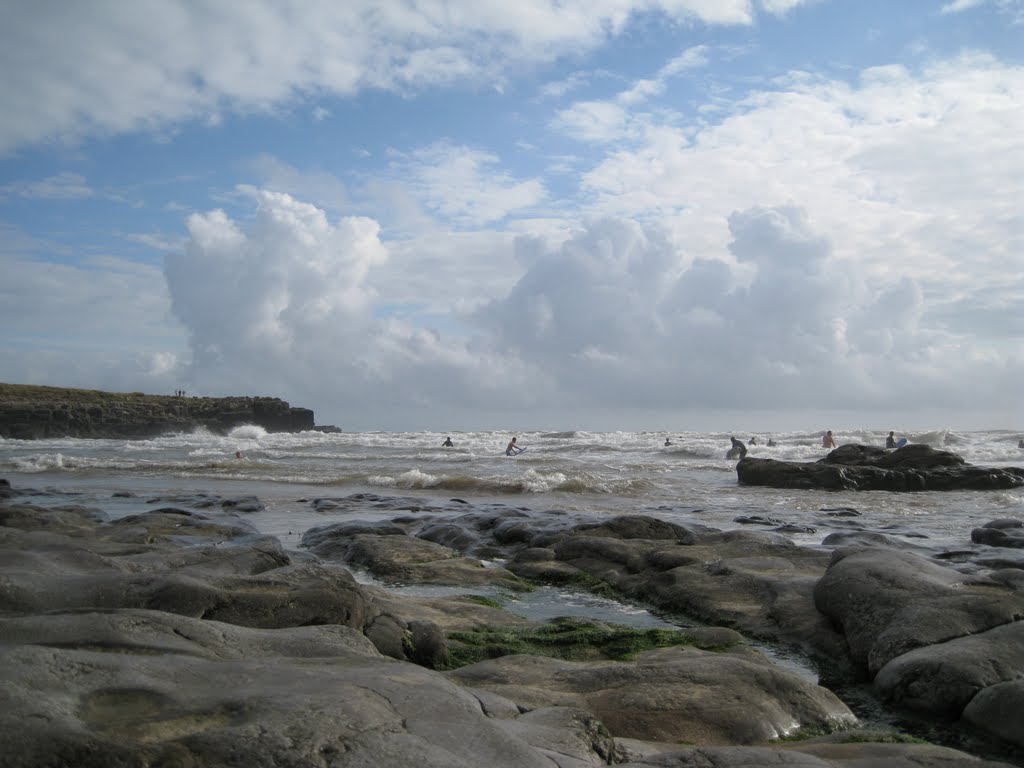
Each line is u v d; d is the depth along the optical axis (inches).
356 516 842.8
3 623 206.5
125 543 496.4
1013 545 597.9
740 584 442.3
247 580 307.3
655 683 262.2
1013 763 237.5
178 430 3235.7
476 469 1466.5
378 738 157.4
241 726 153.3
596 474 1353.3
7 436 2856.8
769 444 1975.9
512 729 187.6
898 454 1253.1
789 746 220.7
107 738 139.9
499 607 426.9
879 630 328.8
